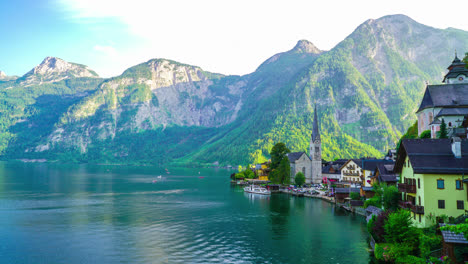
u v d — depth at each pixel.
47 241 92.62
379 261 70.44
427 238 65.19
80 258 79.00
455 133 96.44
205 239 94.44
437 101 123.75
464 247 55.41
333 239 93.62
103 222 116.06
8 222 115.69
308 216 126.25
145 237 96.50
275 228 106.94
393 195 92.44
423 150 76.75
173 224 113.06
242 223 114.38
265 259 77.75
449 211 70.94
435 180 72.06
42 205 151.38
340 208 144.50
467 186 70.12
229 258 78.62
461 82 136.12
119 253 82.38
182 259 78.00
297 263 75.12
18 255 81.19
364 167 172.00
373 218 84.94
